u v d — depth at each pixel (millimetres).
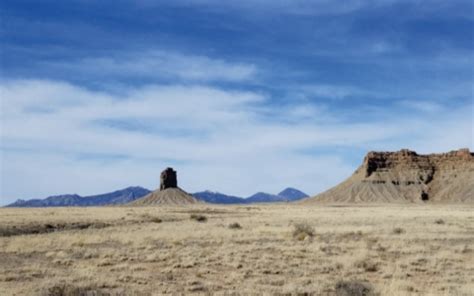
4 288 22031
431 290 21703
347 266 28734
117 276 25484
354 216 93375
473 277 25469
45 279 24484
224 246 38344
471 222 70188
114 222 71812
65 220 69312
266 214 111500
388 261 30516
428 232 51125
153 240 43438
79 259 31656
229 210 151250
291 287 22406
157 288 22531
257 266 28719
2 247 37781
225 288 22578
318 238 44500
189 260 30609
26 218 70125
